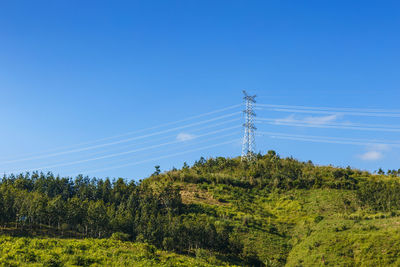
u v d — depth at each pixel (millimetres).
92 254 66750
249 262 86625
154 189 133375
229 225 103875
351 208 113562
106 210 103062
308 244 90875
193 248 90062
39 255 61500
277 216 117438
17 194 101375
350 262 77625
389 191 113438
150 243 86812
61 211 94938
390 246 77625
